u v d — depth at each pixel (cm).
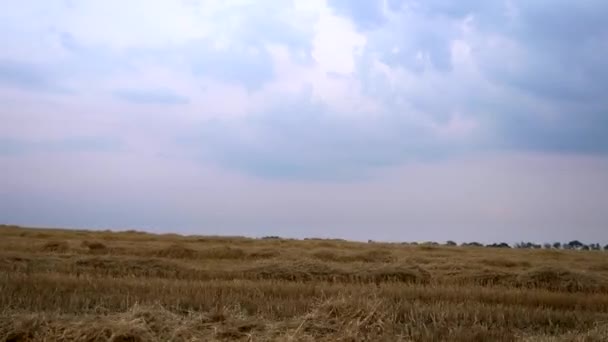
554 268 1698
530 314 1098
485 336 920
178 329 831
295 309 1073
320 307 954
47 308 1022
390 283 1520
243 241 3572
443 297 1298
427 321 1052
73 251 2331
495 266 2178
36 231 3694
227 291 1255
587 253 3544
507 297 1303
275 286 1342
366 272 1698
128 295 1127
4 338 790
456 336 908
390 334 889
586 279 1652
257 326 901
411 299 1274
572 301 1297
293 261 1814
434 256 2639
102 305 1052
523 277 1686
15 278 1296
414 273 1688
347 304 946
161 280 1416
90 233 3747
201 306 1068
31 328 809
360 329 879
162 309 914
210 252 2352
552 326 1042
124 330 788
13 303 1034
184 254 2309
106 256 1853
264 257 2338
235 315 944
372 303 961
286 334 838
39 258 1802
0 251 2025
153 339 799
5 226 4200
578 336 898
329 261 2252
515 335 942
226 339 845
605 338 880
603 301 1306
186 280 1474
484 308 1123
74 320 845
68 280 1306
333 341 836
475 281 1683
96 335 785
